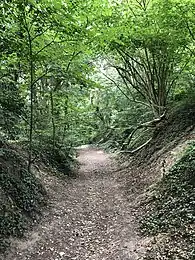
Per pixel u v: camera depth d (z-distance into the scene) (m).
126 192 10.81
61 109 14.09
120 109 20.59
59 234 7.40
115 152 21.89
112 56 15.16
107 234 7.44
